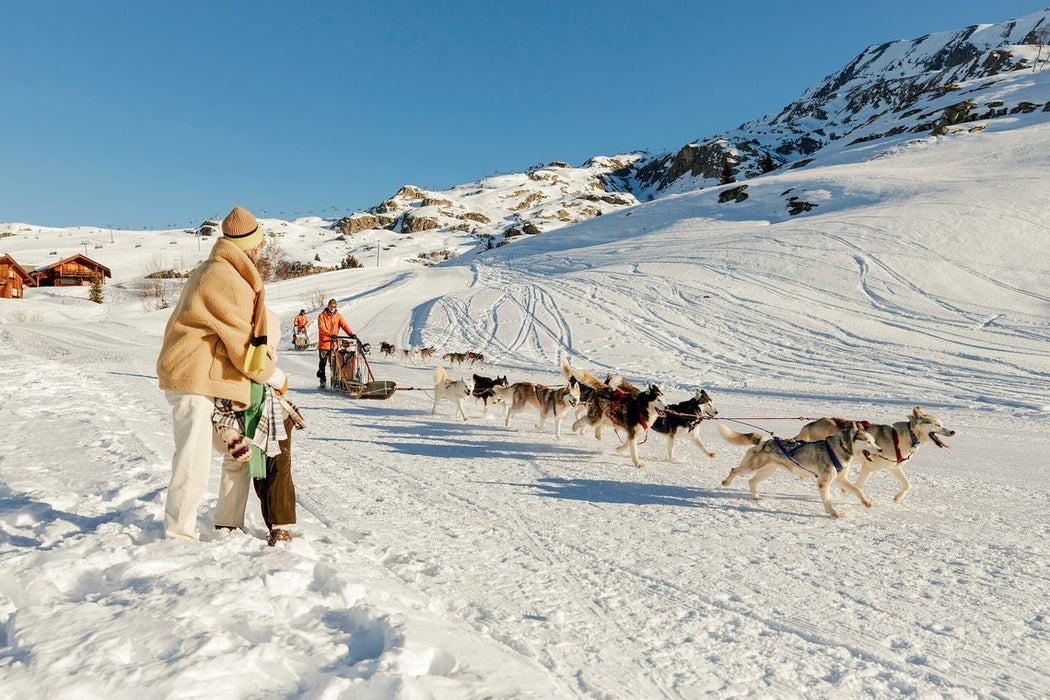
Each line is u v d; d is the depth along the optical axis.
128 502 4.21
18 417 7.74
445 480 6.38
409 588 3.39
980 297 24.52
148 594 2.52
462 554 4.18
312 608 2.68
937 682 2.85
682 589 3.79
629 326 25.66
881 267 29.03
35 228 180.88
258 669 2.02
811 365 18.61
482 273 49.78
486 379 11.19
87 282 74.81
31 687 1.76
